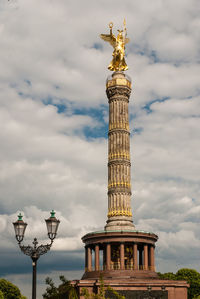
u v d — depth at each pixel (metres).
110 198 86.69
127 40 97.19
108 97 93.31
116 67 95.44
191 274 115.69
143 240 81.75
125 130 89.81
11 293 106.62
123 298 54.81
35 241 38.28
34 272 37.34
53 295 45.62
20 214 39.88
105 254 84.56
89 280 74.81
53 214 39.09
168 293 74.62
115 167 87.56
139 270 79.00
